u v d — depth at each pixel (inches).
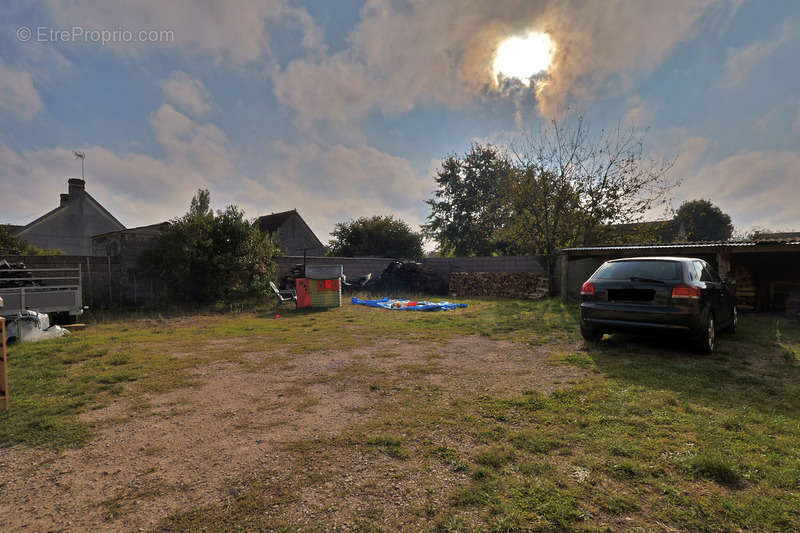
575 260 596.7
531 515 75.7
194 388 164.1
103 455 104.4
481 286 698.2
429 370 190.5
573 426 119.4
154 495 84.9
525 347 242.5
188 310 476.7
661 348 227.6
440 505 79.8
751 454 99.7
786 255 455.5
